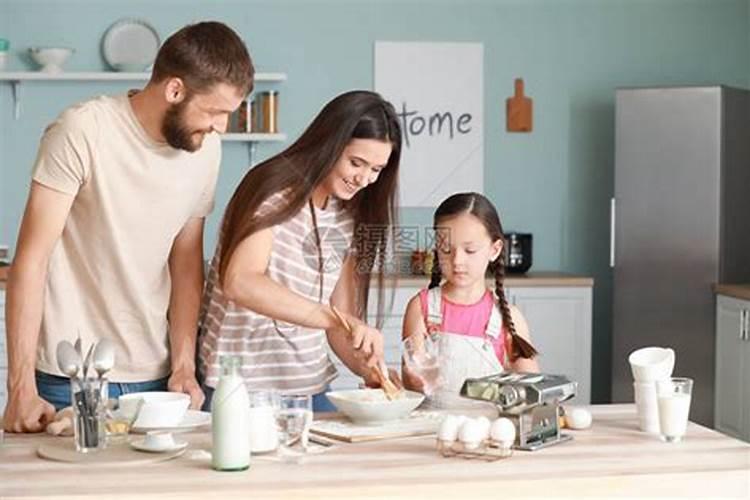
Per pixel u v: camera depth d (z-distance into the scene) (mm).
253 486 2424
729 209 6711
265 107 6801
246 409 2576
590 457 2703
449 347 3373
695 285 6699
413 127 7098
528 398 2773
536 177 7230
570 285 6664
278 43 6992
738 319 6324
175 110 3061
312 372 3404
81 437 2725
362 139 3055
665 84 7273
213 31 3045
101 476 2512
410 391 3205
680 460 2678
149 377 3436
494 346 3602
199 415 3064
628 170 6781
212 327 3371
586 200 7258
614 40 7234
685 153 6691
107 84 6895
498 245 3623
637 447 2812
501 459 2674
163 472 2547
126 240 3270
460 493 2445
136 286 3330
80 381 2732
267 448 2725
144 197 3232
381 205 3312
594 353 7277
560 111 7219
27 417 2965
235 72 3010
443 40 7102
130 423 2844
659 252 6746
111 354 2812
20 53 6828
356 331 3037
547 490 2488
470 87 7137
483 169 7176
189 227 3510
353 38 7039
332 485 2434
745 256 6836
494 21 7141
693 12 7273
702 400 6703
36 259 3119
